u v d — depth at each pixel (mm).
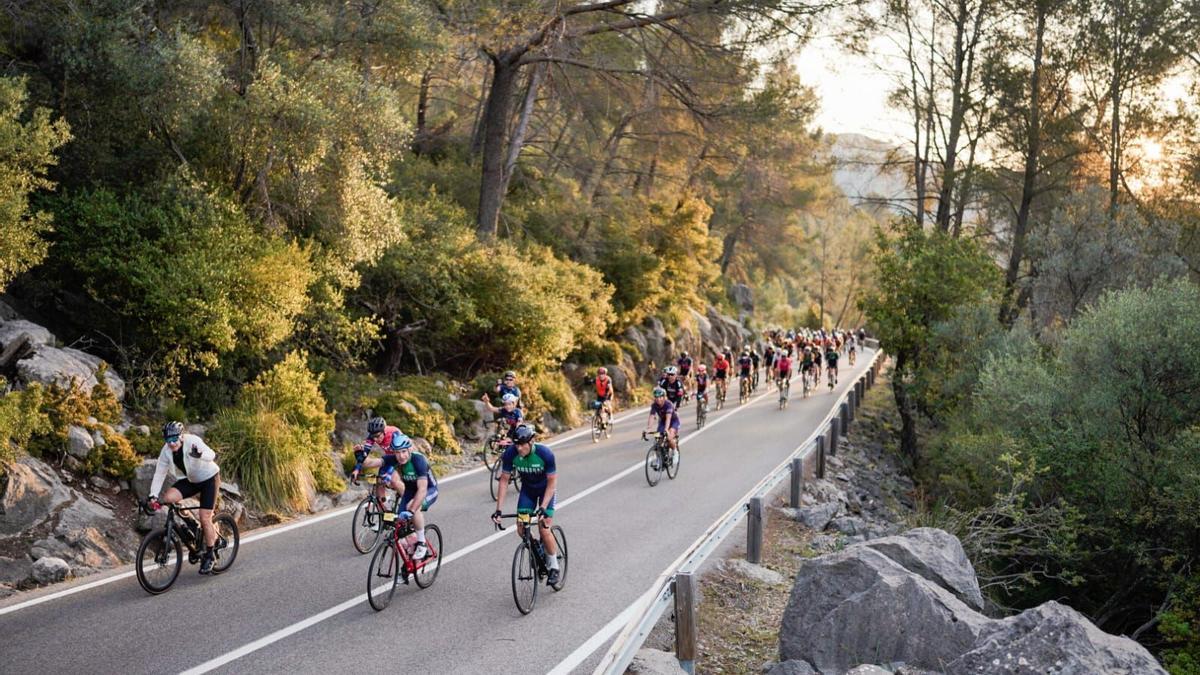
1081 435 17141
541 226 32406
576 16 27156
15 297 13805
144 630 8039
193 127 15336
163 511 11148
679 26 26344
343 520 12719
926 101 33000
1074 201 28500
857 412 31594
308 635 8125
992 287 27906
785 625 8266
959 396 25359
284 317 15492
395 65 18891
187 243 13961
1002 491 18688
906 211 33344
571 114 32281
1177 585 15586
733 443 22359
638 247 35375
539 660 7770
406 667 7488
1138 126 31234
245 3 16562
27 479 10172
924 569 9102
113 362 14070
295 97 15266
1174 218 31250
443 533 12148
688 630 7523
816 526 13992
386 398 17969
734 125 28531
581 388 28359
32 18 14344
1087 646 6039
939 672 7137
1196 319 16578
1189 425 16375
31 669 7070
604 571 10641
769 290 89625
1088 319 18391
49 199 13648
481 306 22578
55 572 9391
